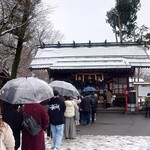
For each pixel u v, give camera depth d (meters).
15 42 36.25
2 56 34.25
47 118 8.18
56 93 11.55
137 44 35.00
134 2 56.56
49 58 32.62
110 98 30.02
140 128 19.02
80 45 35.16
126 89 29.17
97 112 28.92
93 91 23.61
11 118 8.09
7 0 22.22
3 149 5.16
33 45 43.16
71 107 14.59
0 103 9.05
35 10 30.62
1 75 18.12
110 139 14.89
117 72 31.20
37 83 9.57
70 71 30.75
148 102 24.73
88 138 15.17
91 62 31.27
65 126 14.62
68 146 12.92
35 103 8.28
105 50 34.19
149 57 32.62
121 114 27.72
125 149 12.38
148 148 12.59
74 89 15.10
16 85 9.27
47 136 14.84
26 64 48.28
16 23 26.52
